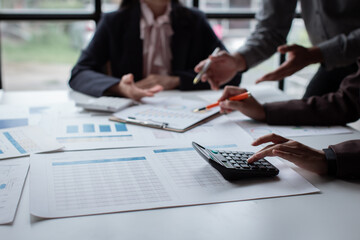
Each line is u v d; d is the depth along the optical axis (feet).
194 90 5.06
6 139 2.89
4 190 2.11
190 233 1.76
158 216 1.90
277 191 2.19
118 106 3.78
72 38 7.90
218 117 3.72
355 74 3.63
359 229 1.84
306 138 3.17
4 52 12.92
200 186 2.22
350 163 2.36
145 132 3.18
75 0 7.15
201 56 6.02
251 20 7.84
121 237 1.71
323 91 5.20
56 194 2.07
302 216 1.94
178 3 5.95
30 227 1.77
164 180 2.28
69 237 1.70
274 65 7.79
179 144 2.89
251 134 3.22
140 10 5.70
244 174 2.30
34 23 7.22
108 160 2.54
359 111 3.46
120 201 2.02
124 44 5.66
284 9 4.80
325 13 4.70
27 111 3.79
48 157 2.57
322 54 4.06
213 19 7.72
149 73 5.86
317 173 2.45
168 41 5.85
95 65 5.52
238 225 1.84
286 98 4.60
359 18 4.54
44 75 13.19
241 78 5.38
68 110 3.86
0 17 6.90
